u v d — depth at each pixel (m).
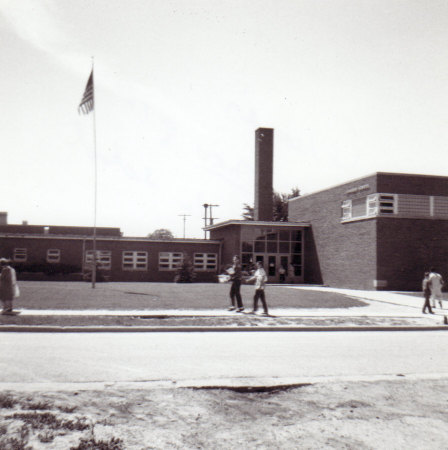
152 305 18.86
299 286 35.19
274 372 8.53
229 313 17.28
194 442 5.06
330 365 9.23
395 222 30.36
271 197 44.75
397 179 30.77
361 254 31.81
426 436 5.36
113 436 5.12
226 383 7.50
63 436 5.05
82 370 8.40
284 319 16.05
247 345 11.52
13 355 9.65
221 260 42.69
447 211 31.30
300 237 40.66
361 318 16.77
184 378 7.96
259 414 6.05
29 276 38.41
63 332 13.34
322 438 5.26
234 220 39.03
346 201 34.31
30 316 15.01
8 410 5.83
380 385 7.52
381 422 5.80
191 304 19.48
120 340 11.98
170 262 41.41
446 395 7.00
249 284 34.19
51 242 39.75
